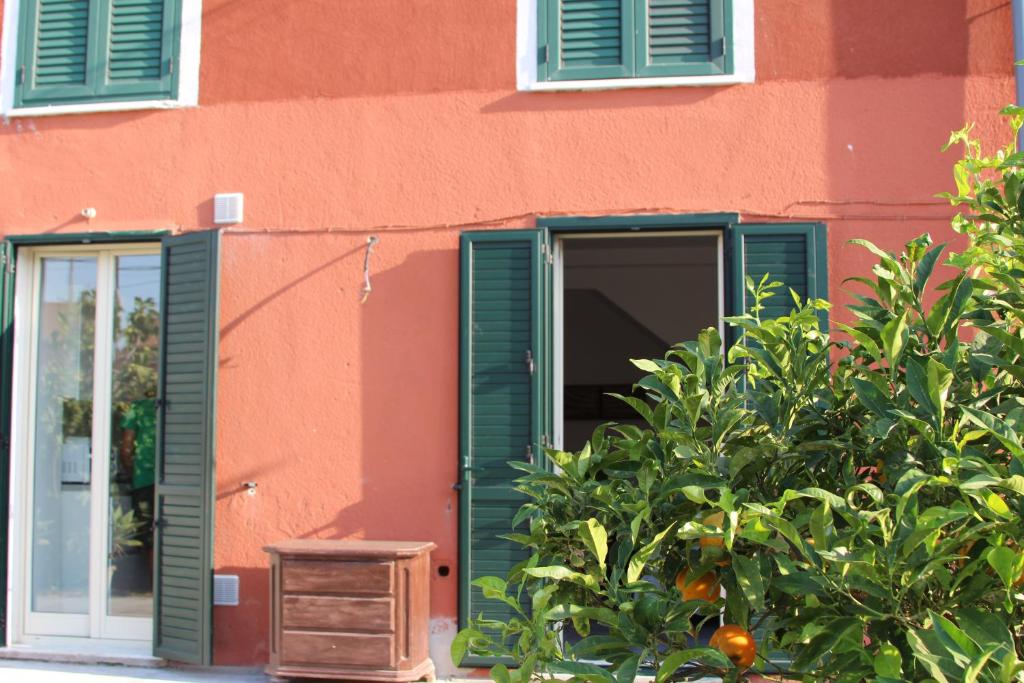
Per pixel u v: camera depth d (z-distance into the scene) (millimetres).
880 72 5109
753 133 5172
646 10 5293
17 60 5816
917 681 1710
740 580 1779
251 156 5562
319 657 4863
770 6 5215
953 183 5016
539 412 5145
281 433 5402
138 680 5195
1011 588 1683
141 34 5746
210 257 5398
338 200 5469
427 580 5117
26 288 5883
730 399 2174
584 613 1864
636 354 8984
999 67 5031
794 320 2248
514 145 5348
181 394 5469
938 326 2045
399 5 5496
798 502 1998
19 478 5852
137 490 5793
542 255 5227
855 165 5090
